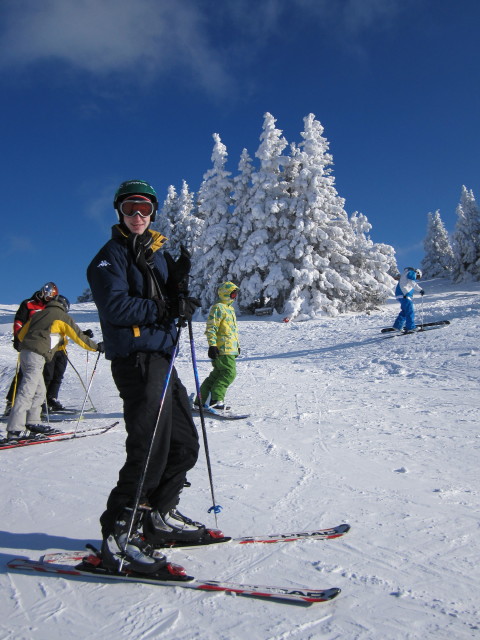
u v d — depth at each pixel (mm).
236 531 2713
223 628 1811
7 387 8898
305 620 1853
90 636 1779
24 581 2182
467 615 1866
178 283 2498
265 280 27703
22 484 3596
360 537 2576
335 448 4363
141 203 2422
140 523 2309
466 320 14305
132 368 2330
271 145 29312
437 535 2580
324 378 8953
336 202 29719
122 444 4773
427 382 7750
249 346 15539
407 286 13359
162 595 2055
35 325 5203
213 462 4047
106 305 2283
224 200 31203
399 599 1985
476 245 44438
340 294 27500
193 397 6262
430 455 4031
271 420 5633
